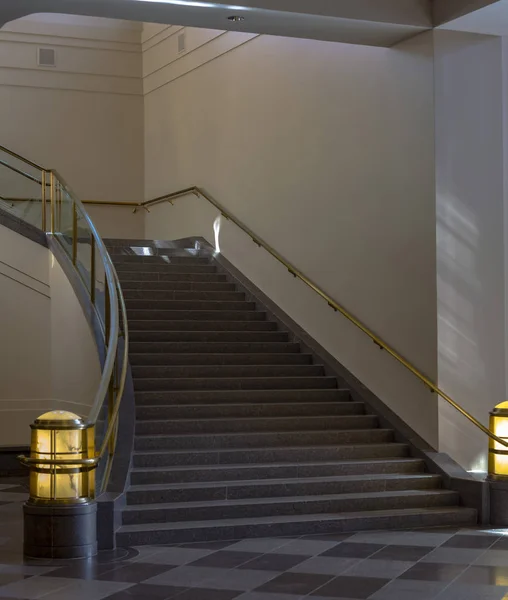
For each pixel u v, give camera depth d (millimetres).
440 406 9523
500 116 9906
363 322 10680
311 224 11711
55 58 16375
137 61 16906
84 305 11023
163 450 9125
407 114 9945
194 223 14938
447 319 9570
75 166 16469
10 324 12188
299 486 8758
